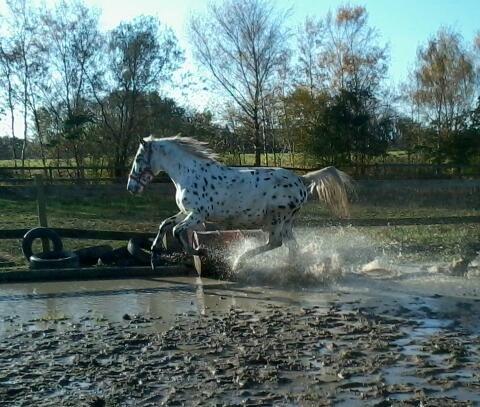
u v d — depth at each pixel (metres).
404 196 25.64
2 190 22.03
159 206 21.91
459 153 31.80
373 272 10.04
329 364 5.50
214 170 9.28
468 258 10.23
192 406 4.56
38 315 7.56
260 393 4.81
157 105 30.89
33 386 4.98
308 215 19.41
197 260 9.88
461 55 33.34
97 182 26.30
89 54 30.20
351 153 31.12
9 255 11.67
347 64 32.88
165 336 6.45
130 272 10.02
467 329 6.66
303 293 8.65
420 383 5.01
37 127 30.64
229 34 32.09
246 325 6.88
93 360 5.64
